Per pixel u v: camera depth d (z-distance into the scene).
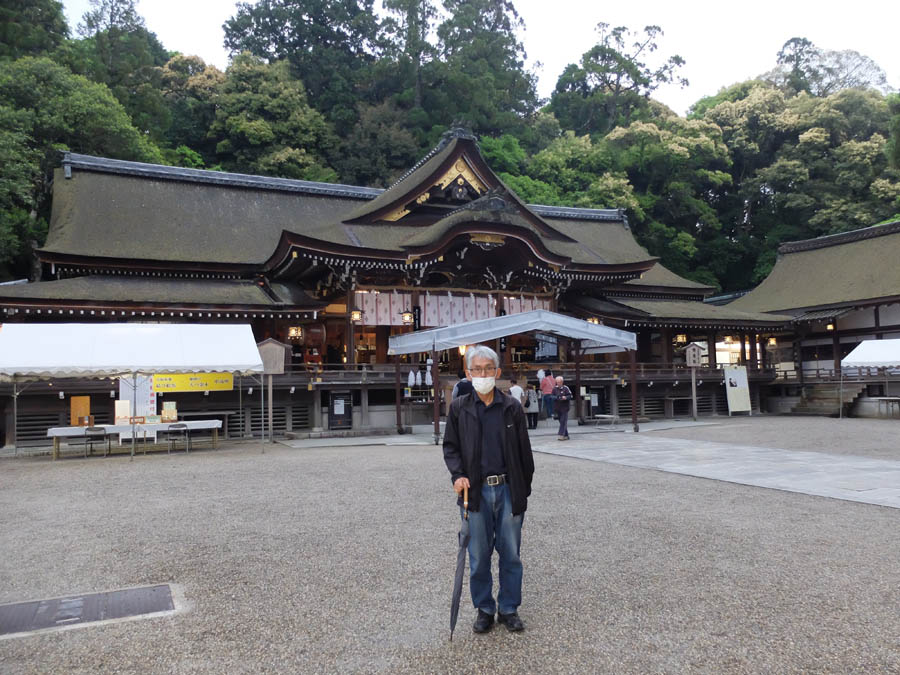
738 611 4.20
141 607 4.43
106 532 6.70
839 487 8.85
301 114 56.47
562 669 3.38
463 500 3.94
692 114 74.19
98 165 28.36
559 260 25.81
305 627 4.03
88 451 15.99
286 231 21.62
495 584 4.91
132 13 56.47
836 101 57.75
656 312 29.72
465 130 27.41
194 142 57.47
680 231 56.16
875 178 52.62
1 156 26.25
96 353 13.77
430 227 25.19
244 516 7.41
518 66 82.69
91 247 23.77
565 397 16.81
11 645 3.78
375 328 27.80
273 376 20.41
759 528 6.52
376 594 4.66
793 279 38.81
